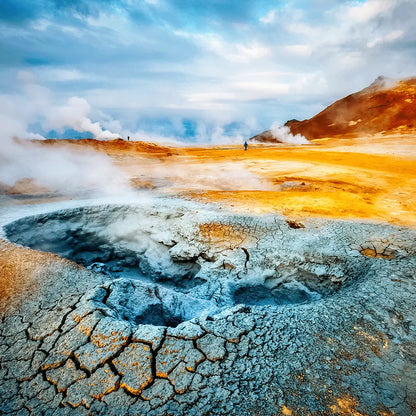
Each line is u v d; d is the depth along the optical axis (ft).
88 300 10.09
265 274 16.12
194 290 15.16
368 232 16.71
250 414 6.33
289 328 8.89
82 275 12.33
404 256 13.67
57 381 7.48
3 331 9.23
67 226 22.59
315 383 7.04
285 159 59.93
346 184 31.78
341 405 6.50
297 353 7.92
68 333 8.84
